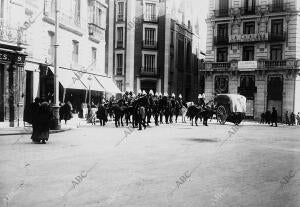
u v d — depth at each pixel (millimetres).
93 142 15164
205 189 7645
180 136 18469
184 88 60844
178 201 6703
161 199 6816
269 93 45719
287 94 44406
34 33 27766
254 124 36312
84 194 7074
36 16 27875
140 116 21656
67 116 25656
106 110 26797
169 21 53188
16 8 25016
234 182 8344
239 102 31000
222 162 10992
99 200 6676
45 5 29125
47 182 7973
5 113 24062
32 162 10336
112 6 52469
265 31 45875
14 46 23297
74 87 32219
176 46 56531
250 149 14234
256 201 6789
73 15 34250
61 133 18906
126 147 13805
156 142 15594
